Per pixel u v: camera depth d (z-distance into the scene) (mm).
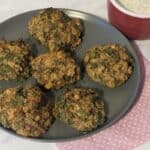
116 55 616
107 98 600
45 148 571
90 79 622
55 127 569
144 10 641
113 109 585
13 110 555
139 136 578
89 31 668
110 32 659
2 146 574
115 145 571
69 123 562
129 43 638
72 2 731
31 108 557
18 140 578
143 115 599
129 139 574
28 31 672
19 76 614
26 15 683
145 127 586
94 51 624
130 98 588
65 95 579
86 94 578
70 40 644
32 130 549
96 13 717
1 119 560
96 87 614
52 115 575
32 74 620
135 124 589
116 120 571
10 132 554
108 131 581
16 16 678
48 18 651
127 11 625
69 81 607
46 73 601
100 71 605
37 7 729
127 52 632
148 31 656
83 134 555
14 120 551
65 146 568
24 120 550
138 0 648
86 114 554
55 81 600
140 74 619
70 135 559
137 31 656
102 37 661
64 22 651
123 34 668
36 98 567
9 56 614
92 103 567
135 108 606
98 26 669
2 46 624
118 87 609
